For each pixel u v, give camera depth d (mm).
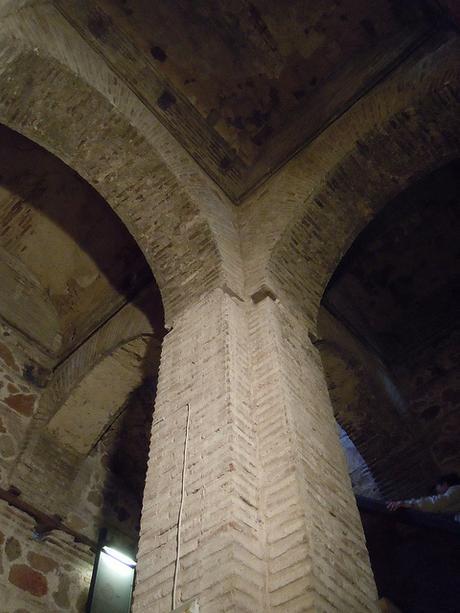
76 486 6828
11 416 6582
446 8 5180
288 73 6922
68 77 5070
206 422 3689
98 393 6914
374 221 7613
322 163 6066
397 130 5715
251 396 3928
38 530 6020
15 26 4656
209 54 6770
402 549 6121
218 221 5809
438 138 5645
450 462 6668
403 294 8172
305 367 4500
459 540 5051
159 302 6742
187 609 2672
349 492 3686
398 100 5727
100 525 6777
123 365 6891
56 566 5953
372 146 5840
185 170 5977
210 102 6980
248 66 6879
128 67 6281
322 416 4160
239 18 6594
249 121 7152
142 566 3162
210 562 2840
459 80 5238
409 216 7609
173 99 6609
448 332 7957
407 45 6070
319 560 2850
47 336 7723
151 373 6957
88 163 5609
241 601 2611
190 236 5523
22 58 4754
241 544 2869
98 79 5516
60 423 6816
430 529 5215
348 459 8047
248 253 5648
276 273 5293
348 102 6355
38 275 8008
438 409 7250
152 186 5699
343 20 6523
